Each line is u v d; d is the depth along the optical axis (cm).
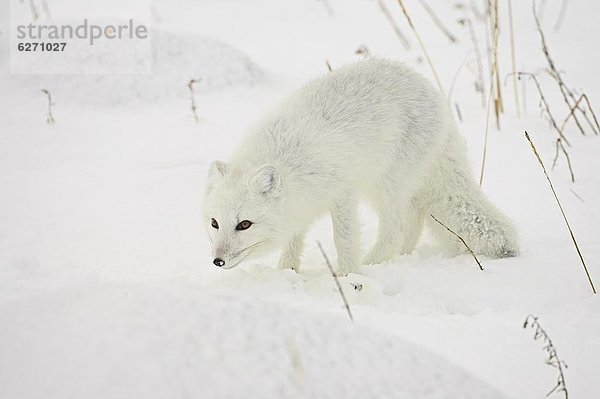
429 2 1320
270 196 527
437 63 1076
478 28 1186
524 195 704
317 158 552
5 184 704
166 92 940
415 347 275
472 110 930
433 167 624
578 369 381
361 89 589
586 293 495
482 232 598
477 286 511
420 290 514
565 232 623
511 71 1029
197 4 1372
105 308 251
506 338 417
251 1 1380
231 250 514
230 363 228
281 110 592
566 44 1093
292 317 263
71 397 208
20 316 248
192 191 697
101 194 686
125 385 211
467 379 267
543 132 851
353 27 1237
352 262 566
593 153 787
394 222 606
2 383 215
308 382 229
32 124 854
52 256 558
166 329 237
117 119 884
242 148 580
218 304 259
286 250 592
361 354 253
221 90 958
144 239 599
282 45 1173
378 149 582
